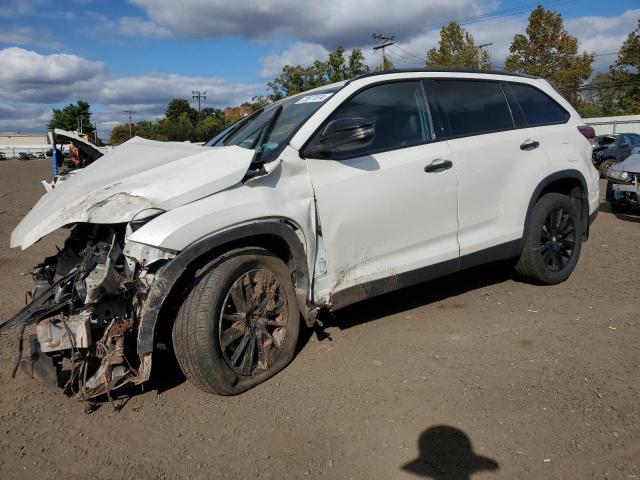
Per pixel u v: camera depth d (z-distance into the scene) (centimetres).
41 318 293
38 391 340
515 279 511
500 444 262
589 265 568
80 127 8000
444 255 404
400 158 379
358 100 379
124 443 281
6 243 793
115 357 290
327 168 350
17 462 268
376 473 247
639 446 254
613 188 876
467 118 429
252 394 322
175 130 4669
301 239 340
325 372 345
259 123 416
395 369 344
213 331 299
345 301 364
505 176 436
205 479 251
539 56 3375
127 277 293
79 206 301
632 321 404
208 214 297
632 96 3928
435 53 3562
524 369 335
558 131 482
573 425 273
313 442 273
